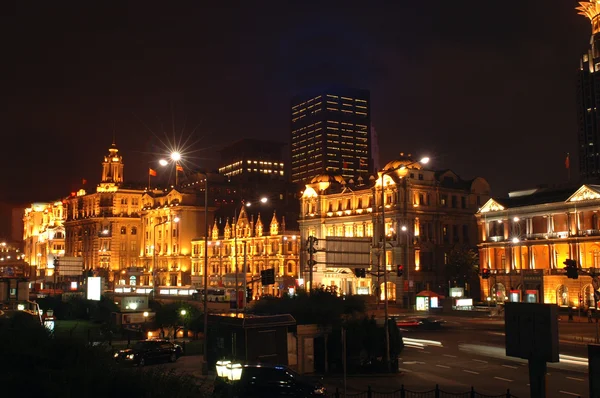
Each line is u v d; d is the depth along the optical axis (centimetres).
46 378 2167
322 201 14088
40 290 15162
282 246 15012
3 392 2092
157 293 15038
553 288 9881
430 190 12619
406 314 9794
